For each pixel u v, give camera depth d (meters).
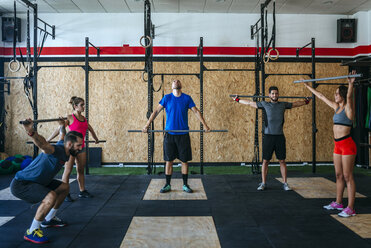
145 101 5.73
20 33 5.77
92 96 5.72
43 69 5.75
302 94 5.80
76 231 2.40
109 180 4.35
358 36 5.73
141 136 5.75
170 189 3.74
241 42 5.77
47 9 5.53
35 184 2.22
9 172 4.83
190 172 5.00
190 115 5.73
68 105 5.75
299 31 5.82
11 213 2.85
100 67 5.75
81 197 3.41
